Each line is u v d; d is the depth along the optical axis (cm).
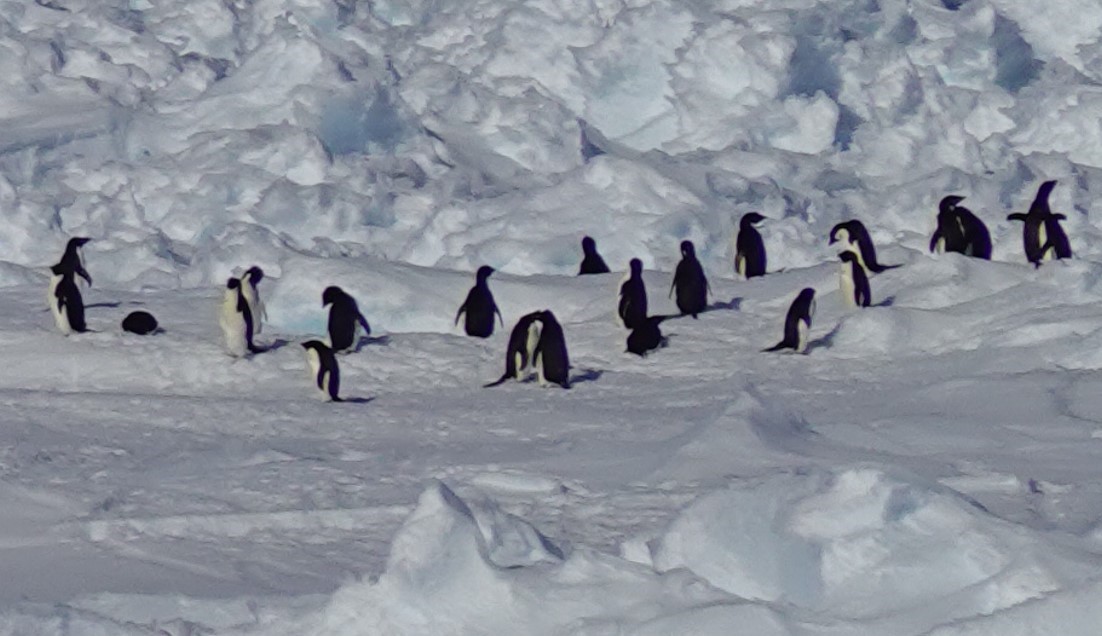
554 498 3928
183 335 7225
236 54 13625
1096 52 13662
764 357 6512
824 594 2425
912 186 10606
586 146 12056
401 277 8000
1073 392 5153
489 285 7944
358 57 12888
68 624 2739
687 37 12738
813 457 4169
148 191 10888
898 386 5734
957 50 13138
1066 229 9994
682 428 5041
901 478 2617
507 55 13075
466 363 6738
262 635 2570
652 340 6762
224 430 5488
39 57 12775
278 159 11162
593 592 2392
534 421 5409
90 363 6806
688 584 2375
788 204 10644
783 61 12288
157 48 13288
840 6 13038
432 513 2523
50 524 3825
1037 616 2167
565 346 6300
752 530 2506
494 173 11575
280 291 7969
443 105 12406
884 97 12362
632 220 9825
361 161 11425
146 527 3800
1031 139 12212
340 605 2478
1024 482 3747
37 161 11238
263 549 3559
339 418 5669
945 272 7275
